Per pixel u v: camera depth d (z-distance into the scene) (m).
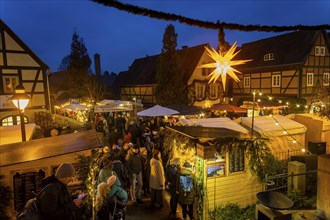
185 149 7.09
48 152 5.08
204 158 6.45
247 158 6.92
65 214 3.42
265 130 8.59
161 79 23.23
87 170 5.13
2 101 16.83
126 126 17.09
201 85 26.73
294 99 21.77
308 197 6.98
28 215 3.35
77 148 5.21
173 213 6.82
